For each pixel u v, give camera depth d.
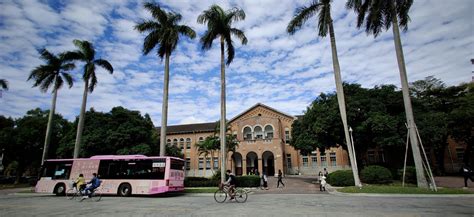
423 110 28.09
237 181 23.83
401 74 18.81
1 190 27.34
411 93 39.06
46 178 20.25
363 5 20.00
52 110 28.25
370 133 25.30
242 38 23.98
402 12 19.06
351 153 19.23
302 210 10.45
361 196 15.56
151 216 9.72
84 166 19.77
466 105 32.41
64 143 32.50
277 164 39.81
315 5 21.45
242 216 9.37
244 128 45.59
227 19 23.59
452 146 42.03
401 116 24.86
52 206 13.07
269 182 29.59
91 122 32.59
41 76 27.77
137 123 33.59
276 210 10.61
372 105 25.34
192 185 24.11
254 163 44.47
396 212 9.63
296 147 30.78
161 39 23.36
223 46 23.75
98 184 16.48
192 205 12.85
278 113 47.47
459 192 15.47
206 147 35.12
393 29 19.42
